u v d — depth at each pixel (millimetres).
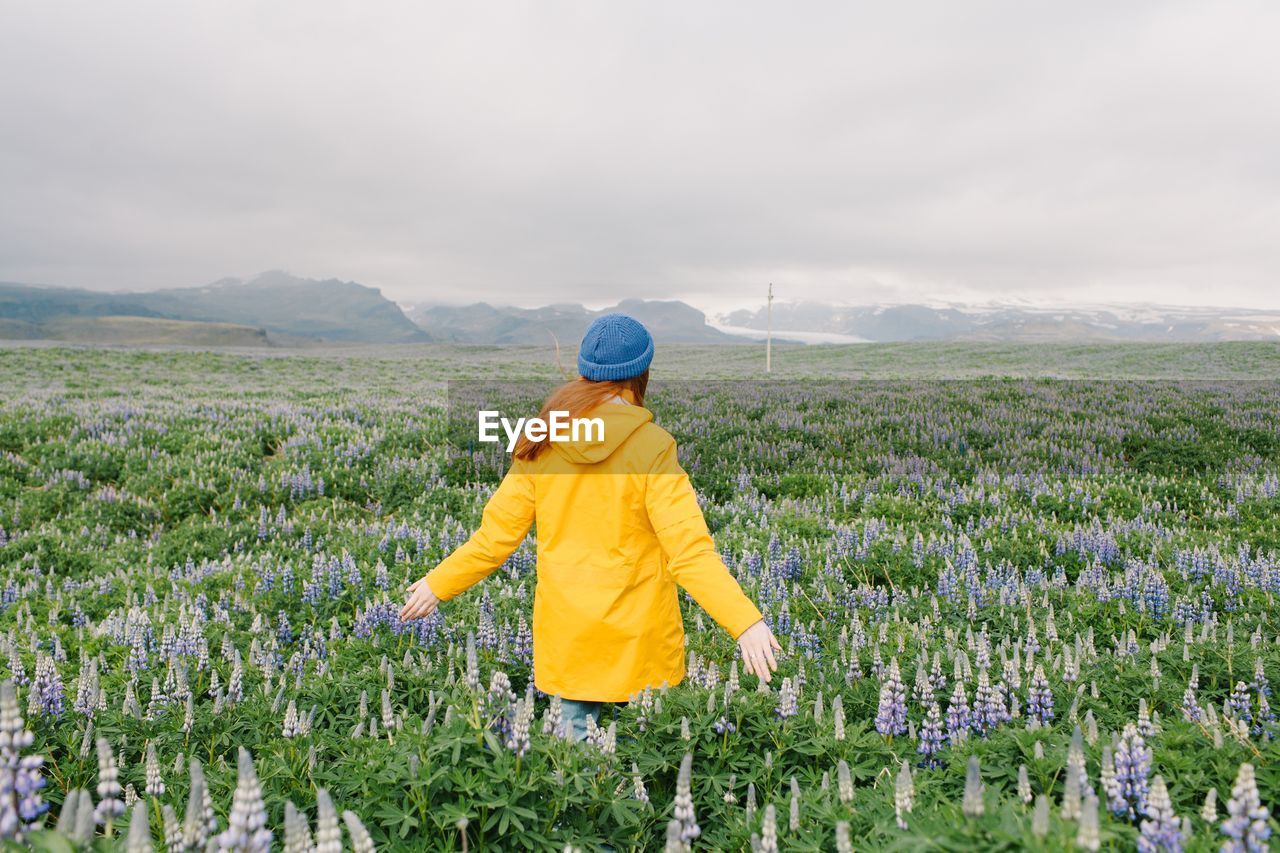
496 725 3338
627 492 3447
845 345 89938
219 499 12117
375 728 3475
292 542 9797
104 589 7730
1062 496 10953
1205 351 55781
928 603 6406
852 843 2725
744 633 3242
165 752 3760
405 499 12664
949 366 53562
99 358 47906
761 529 9148
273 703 4055
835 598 6547
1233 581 6605
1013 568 7129
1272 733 3504
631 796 3199
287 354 72812
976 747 3355
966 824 2334
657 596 3594
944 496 11000
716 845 3127
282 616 6047
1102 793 2836
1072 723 3600
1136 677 4266
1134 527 9117
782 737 3523
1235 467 13281
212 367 47531
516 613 5590
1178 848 2377
